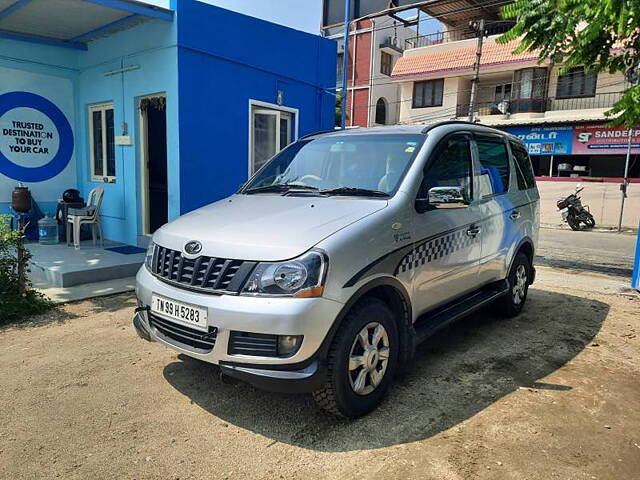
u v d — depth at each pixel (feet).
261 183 14.92
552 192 70.18
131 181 26.22
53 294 19.42
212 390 12.14
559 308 20.63
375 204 11.69
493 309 18.86
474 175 15.24
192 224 11.74
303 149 15.37
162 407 11.30
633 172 70.23
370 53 98.63
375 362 10.96
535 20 19.22
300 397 11.91
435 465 9.33
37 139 27.78
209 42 24.14
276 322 9.36
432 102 88.07
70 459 9.34
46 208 28.58
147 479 8.83
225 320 9.67
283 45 28.40
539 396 12.32
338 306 9.83
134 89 25.23
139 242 26.27
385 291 11.50
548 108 76.48
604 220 66.49
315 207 11.75
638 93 18.49
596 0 16.34
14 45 26.32
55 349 14.47
